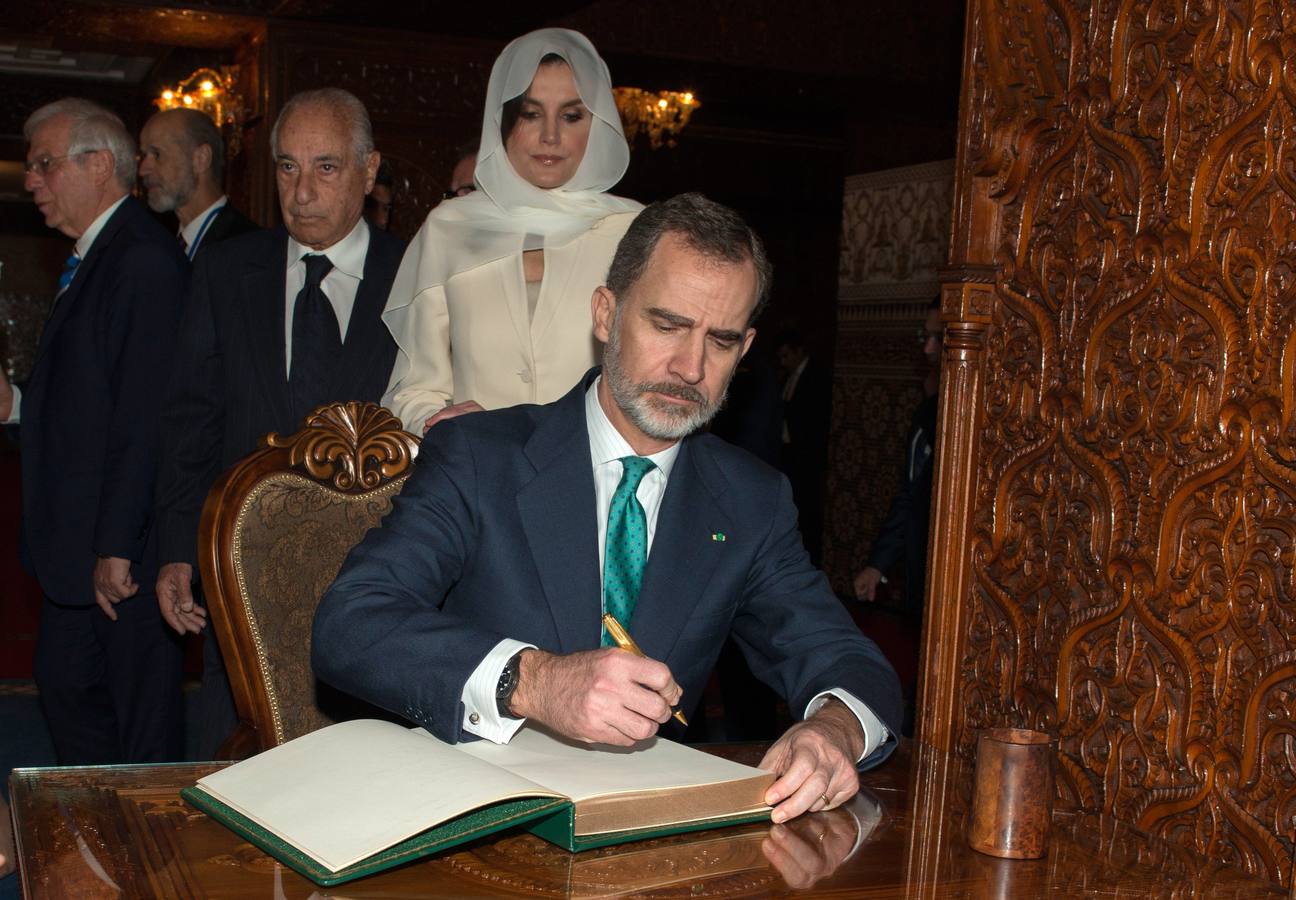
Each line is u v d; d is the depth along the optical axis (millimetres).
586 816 1438
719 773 1578
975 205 2758
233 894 1292
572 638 1994
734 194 15375
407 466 2414
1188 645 2285
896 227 9562
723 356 1934
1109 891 1457
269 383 3275
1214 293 2246
